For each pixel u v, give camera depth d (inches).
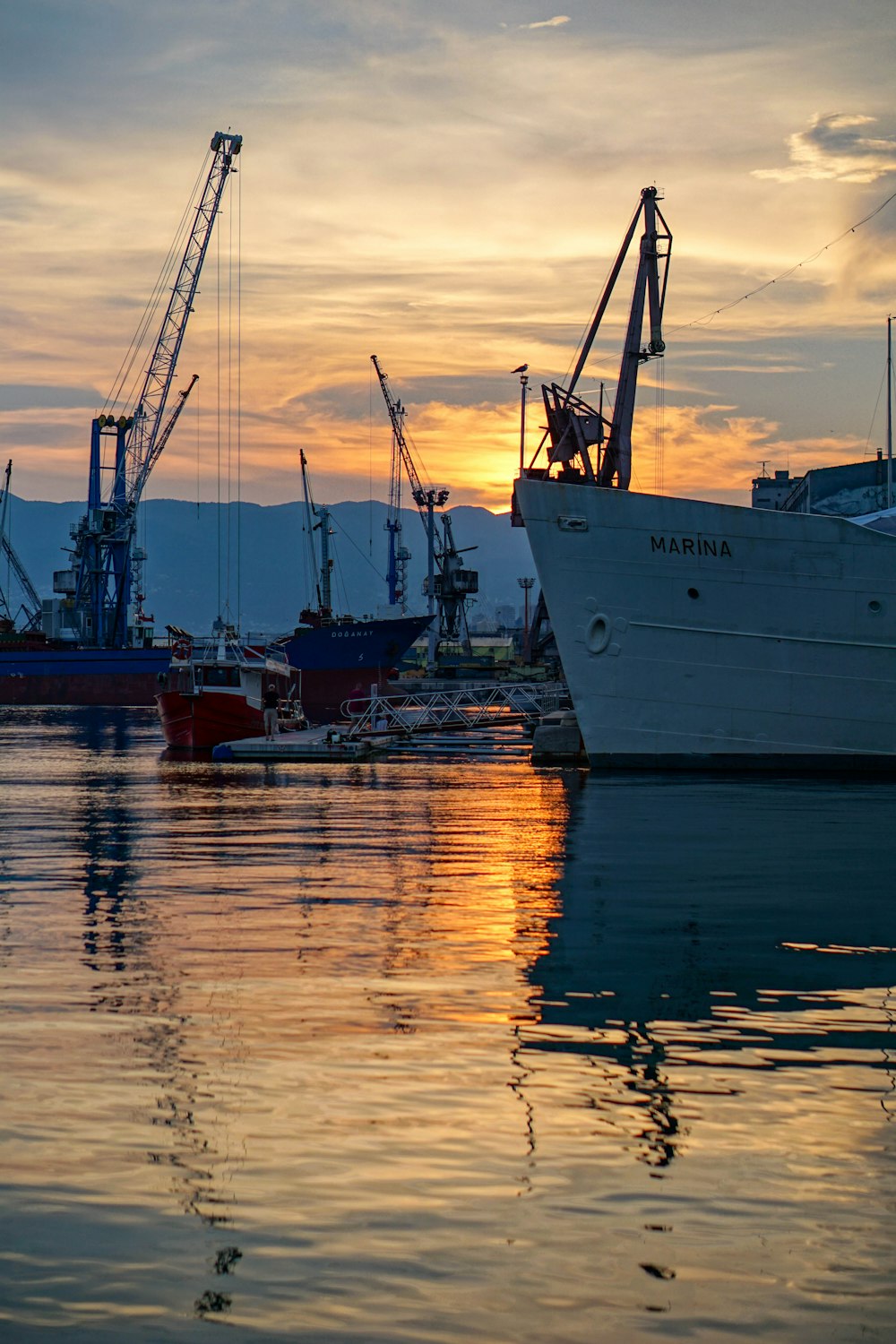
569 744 2261.3
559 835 1202.0
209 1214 351.3
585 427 2423.7
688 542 1744.6
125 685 6279.5
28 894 882.8
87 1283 315.9
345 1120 420.8
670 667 1760.6
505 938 722.2
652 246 2352.4
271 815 1418.6
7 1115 424.5
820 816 1323.8
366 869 1001.5
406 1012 558.3
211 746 2652.6
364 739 2591.0
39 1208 355.6
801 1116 427.8
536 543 1766.7
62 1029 527.5
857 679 1733.5
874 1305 307.6
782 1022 545.0
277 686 3078.2
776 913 803.4
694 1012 562.3
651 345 2359.7
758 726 1748.3
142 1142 401.7
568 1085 458.0
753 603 1742.1
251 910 814.5
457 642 7849.4
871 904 835.4
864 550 1718.8
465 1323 298.8
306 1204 357.7
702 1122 421.4
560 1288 313.6
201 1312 303.6
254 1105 434.6
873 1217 351.9
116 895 877.2
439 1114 427.2
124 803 1581.0
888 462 2410.2
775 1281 318.0
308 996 584.7
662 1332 295.4
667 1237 339.6
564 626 1772.9
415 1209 355.3
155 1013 552.7
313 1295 310.8
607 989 602.2
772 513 1734.7
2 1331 295.4
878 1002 581.3
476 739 2773.1
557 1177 376.2
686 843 1141.1
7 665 6412.4
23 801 1609.3
